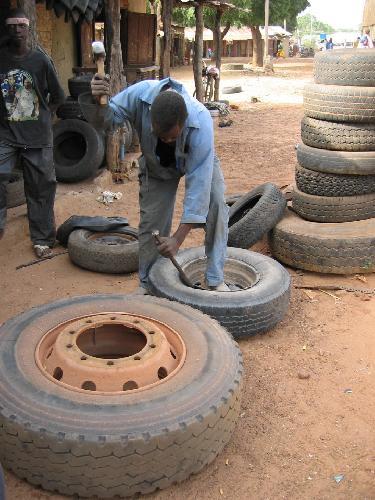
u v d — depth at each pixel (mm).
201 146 3990
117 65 9891
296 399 4020
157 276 4953
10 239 6727
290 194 7145
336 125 5992
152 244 4969
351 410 3916
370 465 3426
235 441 3600
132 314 3938
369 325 5055
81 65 12625
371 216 6191
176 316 3951
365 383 4219
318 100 6035
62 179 9023
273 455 3496
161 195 4742
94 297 4148
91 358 3365
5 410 3014
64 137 9312
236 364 3533
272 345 4707
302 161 6250
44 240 6527
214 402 3154
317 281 5938
